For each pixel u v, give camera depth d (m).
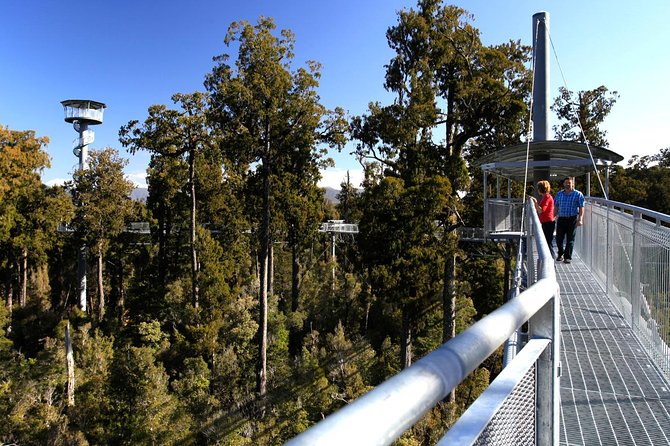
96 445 17.77
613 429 3.78
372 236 23.80
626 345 5.59
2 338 31.22
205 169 36.69
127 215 39.56
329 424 0.63
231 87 22.58
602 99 34.12
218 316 28.55
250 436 19.14
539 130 12.95
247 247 41.00
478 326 1.26
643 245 5.72
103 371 22.58
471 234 25.94
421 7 23.89
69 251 46.00
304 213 38.19
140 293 40.41
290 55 24.36
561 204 9.55
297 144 25.38
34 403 19.53
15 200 37.38
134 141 28.47
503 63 22.67
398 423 0.76
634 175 41.53
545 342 2.12
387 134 23.41
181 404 20.58
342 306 36.47
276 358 27.53
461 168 23.64
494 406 1.43
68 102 47.34
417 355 30.83
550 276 2.29
